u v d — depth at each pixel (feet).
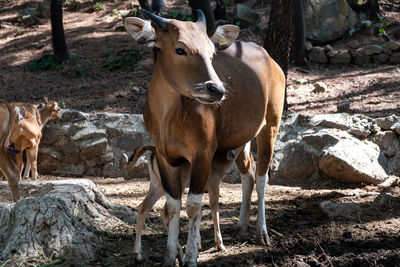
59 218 18.08
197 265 17.20
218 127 16.55
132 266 17.29
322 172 30.91
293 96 41.93
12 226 18.31
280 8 33.09
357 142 30.55
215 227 18.76
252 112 17.72
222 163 18.43
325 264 17.08
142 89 45.14
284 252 18.58
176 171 16.61
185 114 15.42
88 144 34.22
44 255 17.47
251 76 17.89
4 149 24.04
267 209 24.68
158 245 19.61
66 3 68.80
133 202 26.61
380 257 17.39
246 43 19.40
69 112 34.78
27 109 32.99
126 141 34.35
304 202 26.17
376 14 55.67
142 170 33.68
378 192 27.58
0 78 50.14
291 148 31.83
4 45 59.52
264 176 19.92
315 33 52.06
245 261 17.62
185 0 64.49
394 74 45.50
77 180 22.65
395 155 30.68
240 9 56.29
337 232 20.39
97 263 17.42
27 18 65.98
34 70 51.98
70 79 49.32
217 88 13.98
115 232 20.54
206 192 28.68
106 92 44.88
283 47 33.78
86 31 60.90
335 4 53.16
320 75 46.80
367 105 38.19
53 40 52.37
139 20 15.10
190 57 14.40
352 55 49.37
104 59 53.11
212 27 37.58
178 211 16.71
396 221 21.74
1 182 26.37
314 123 32.19
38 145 34.65
